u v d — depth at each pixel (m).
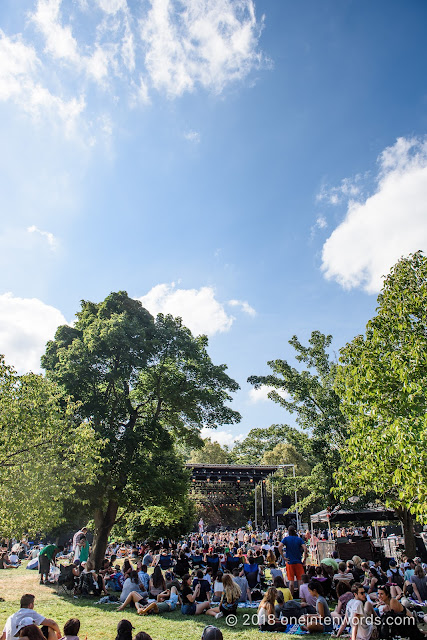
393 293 12.42
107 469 17.70
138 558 27.28
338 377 14.37
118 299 22.75
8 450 12.07
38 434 12.52
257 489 55.22
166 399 22.23
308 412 24.69
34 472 12.15
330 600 12.18
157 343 21.52
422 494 9.41
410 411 11.48
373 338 12.71
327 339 25.64
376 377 12.05
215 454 66.00
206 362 23.06
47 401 13.34
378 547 18.75
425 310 11.62
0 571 20.48
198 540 34.56
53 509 13.05
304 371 25.38
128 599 12.18
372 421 12.54
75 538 18.83
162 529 31.77
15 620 6.81
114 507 20.53
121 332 19.48
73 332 22.38
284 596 10.80
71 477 13.38
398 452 11.05
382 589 8.34
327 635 8.95
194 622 10.45
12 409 12.07
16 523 11.70
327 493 22.69
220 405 23.16
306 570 13.68
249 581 13.98
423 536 22.80
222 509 60.34
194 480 51.25
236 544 29.25
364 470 12.05
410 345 11.28
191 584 12.10
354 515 23.73
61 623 10.08
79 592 14.14
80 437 13.63
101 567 19.47
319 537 27.67
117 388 22.69
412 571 12.86
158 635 9.07
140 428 20.95
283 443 64.25
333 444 23.69
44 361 21.70
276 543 26.92
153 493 19.11
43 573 16.48
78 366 19.27
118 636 6.10
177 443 25.27
